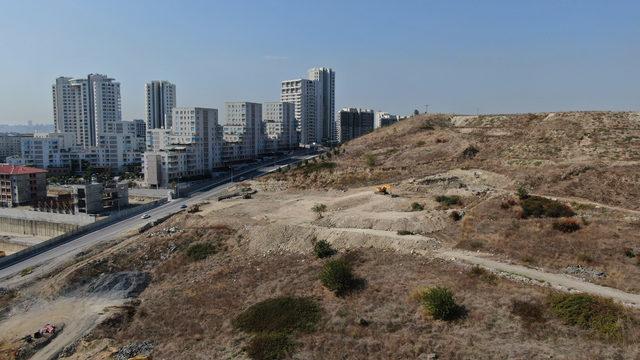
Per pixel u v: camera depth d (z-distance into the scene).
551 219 60.75
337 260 57.19
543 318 37.56
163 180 176.25
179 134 197.75
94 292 68.06
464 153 117.56
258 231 75.31
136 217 125.56
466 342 36.25
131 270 73.50
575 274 45.75
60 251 97.19
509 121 141.88
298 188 129.25
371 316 43.38
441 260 52.12
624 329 34.41
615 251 49.47
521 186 84.12
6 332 59.78
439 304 40.34
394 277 50.03
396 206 81.00
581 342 34.16
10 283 79.06
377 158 134.88
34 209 136.88
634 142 97.69
